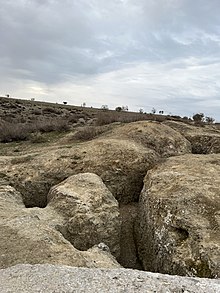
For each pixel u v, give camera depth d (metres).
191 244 8.97
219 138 21.81
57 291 5.46
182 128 24.44
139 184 15.11
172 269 8.85
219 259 8.09
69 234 10.80
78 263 8.03
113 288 5.48
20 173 14.99
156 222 10.55
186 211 9.92
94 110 56.09
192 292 5.38
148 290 5.41
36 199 14.56
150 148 18.16
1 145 23.22
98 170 14.97
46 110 46.66
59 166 15.27
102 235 10.91
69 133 24.72
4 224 9.58
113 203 11.96
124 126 21.03
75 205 11.49
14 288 5.68
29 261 7.84
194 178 11.89
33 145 22.41
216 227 9.25
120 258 11.47
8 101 54.03
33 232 9.12
